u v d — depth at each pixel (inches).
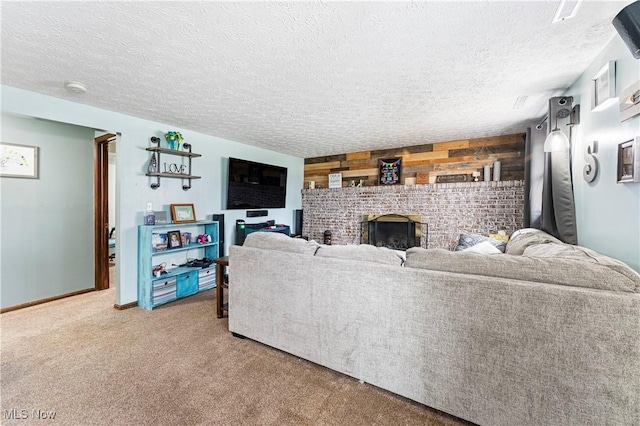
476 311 53.1
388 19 55.3
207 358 79.3
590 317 44.6
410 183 187.2
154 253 119.9
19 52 68.6
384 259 66.3
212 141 157.5
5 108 87.8
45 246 124.7
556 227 89.4
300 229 226.8
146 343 87.5
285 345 79.3
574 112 82.1
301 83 86.7
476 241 126.3
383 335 63.4
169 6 51.7
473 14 53.5
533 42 63.2
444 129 143.4
